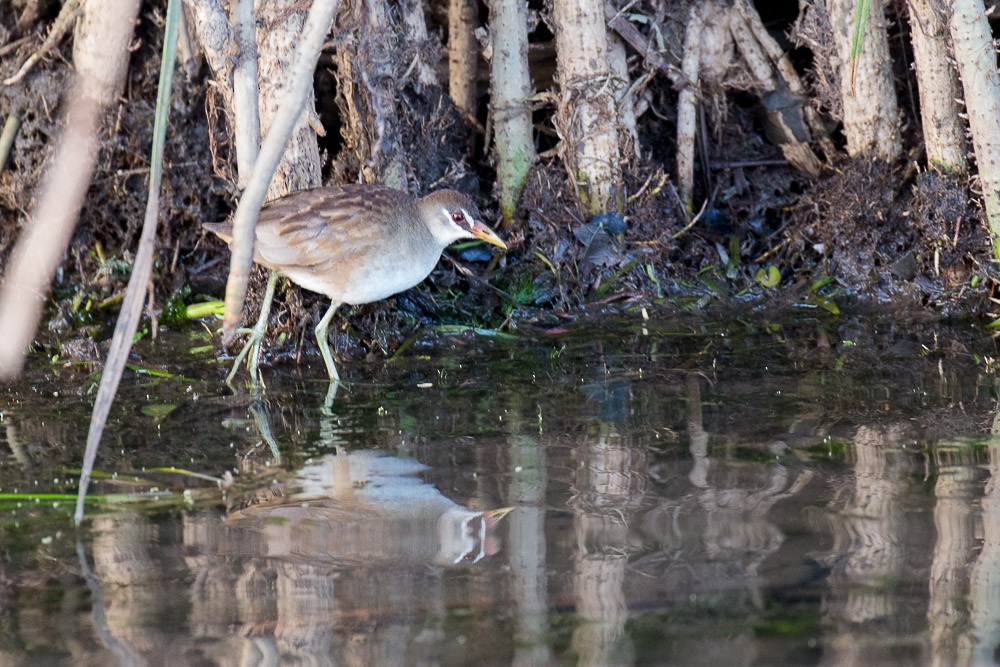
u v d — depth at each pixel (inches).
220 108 428.5
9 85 468.1
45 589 239.3
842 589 231.0
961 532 256.8
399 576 243.4
